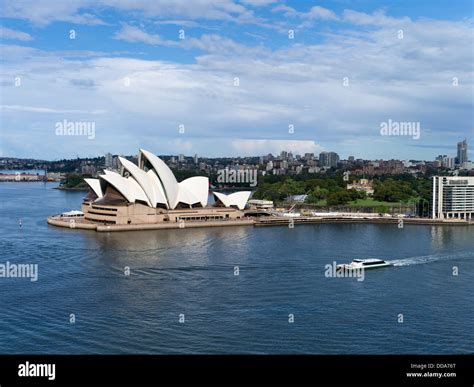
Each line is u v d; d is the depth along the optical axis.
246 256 136.38
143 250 144.50
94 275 112.25
